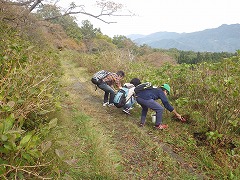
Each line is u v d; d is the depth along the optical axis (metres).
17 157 2.14
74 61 17.33
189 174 3.54
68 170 3.03
